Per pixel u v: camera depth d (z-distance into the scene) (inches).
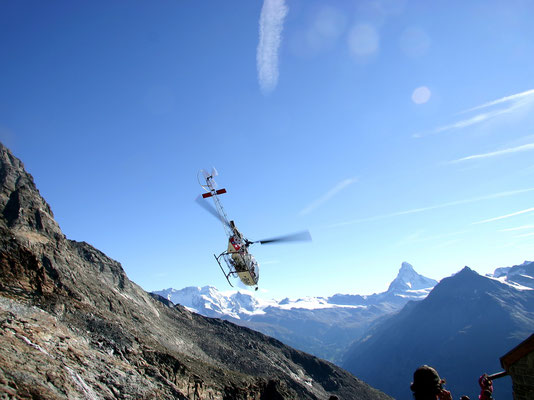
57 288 2600.9
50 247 3107.8
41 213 3331.7
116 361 2046.0
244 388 3048.7
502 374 519.2
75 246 4399.6
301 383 4832.7
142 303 4377.5
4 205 3083.2
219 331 5580.7
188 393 2353.6
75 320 2309.3
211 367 3223.4
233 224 1035.3
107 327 2450.8
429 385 221.6
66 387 1211.2
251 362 4544.8
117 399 1568.7
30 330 1606.8
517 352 494.0
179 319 5196.9
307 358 6141.7
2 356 1120.2
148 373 2160.4
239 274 1055.0
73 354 1708.9
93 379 1587.1
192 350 3954.2
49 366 1293.1
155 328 3649.1
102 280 3858.3
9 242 2524.6
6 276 2262.6
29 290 2315.5
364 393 5723.4
